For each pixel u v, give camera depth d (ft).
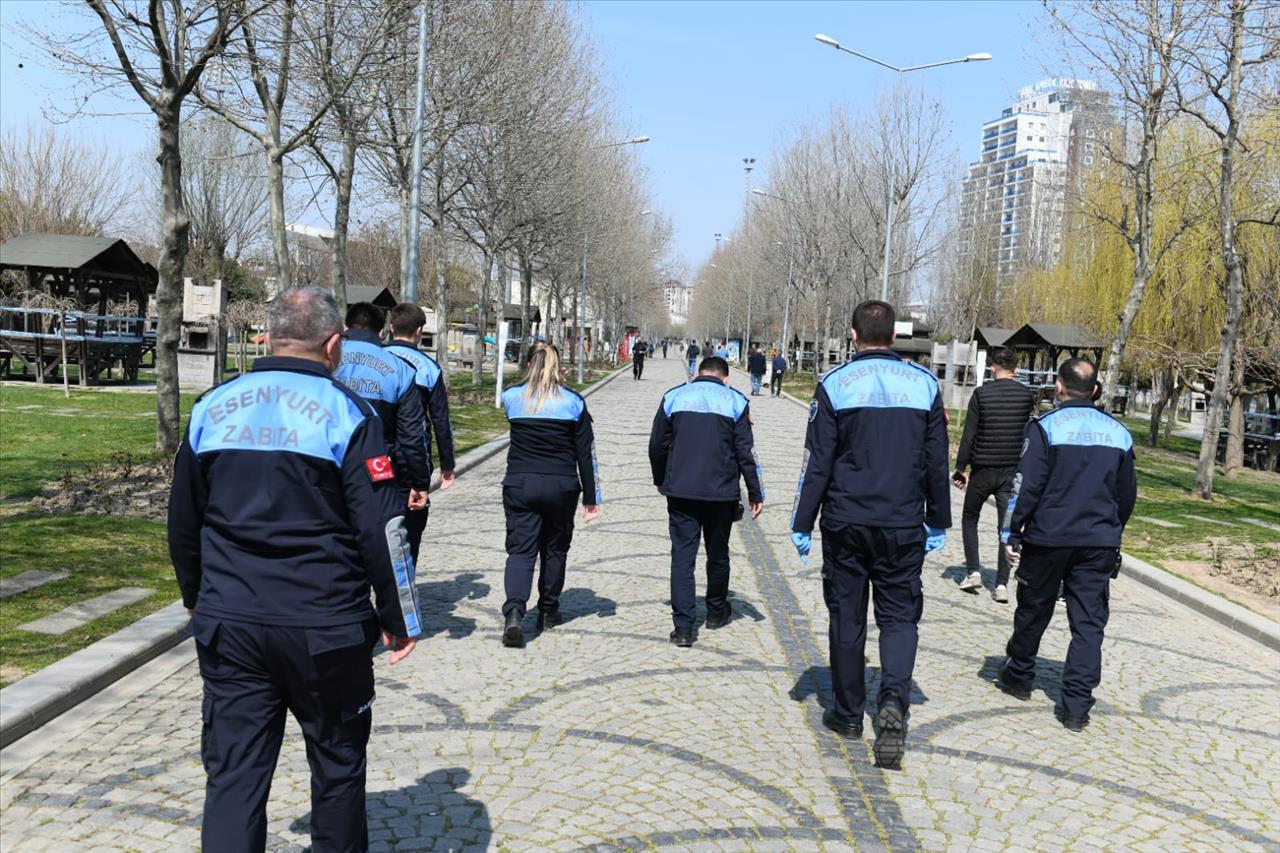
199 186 150.51
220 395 9.25
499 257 107.55
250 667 8.95
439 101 70.44
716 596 22.20
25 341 82.33
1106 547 17.07
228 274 159.33
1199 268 78.07
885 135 139.23
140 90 36.94
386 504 9.24
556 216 100.42
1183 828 13.38
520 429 20.68
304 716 9.37
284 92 48.32
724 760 14.84
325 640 8.91
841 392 15.48
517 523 20.80
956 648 21.86
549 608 21.85
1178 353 74.28
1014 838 12.78
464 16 67.05
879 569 15.46
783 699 17.75
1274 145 56.39
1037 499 17.51
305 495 8.96
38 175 138.92
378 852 11.64
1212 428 51.65
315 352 9.57
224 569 8.95
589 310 232.53
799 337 244.01
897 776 14.61
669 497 21.07
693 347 163.12
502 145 82.99
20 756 13.91
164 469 37.58
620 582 26.73
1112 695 19.30
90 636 18.57
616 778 14.02
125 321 86.84
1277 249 64.34
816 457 15.61
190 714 15.69
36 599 20.85
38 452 42.91
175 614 19.88
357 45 48.11
